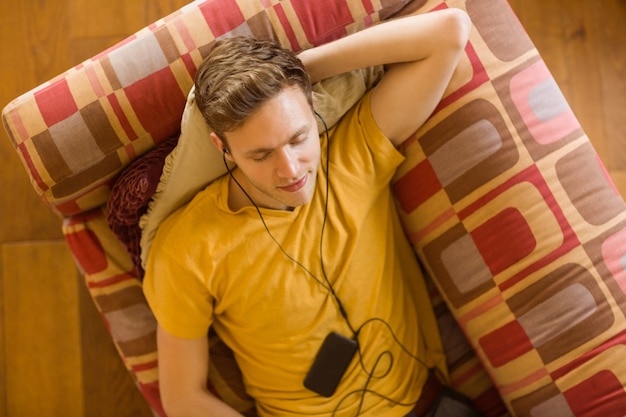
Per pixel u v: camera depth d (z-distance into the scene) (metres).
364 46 1.09
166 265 1.17
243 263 1.17
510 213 1.18
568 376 1.20
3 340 1.62
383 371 1.28
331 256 1.19
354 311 1.24
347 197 1.19
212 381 1.37
